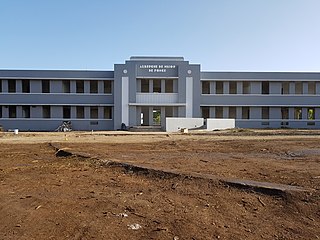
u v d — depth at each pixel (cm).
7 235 464
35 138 2628
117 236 456
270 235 454
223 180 721
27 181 835
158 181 805
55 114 4288
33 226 498
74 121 4288
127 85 4178
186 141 2170
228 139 2319
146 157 1281
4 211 573
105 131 3894
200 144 1917
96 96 4288
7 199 653
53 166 1086
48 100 4256
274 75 4347
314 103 4397
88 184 791
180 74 4197
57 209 582
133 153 1445
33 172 974
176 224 498
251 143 1905
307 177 787
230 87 4394
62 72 4238
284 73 4353
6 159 1295
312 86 4441
